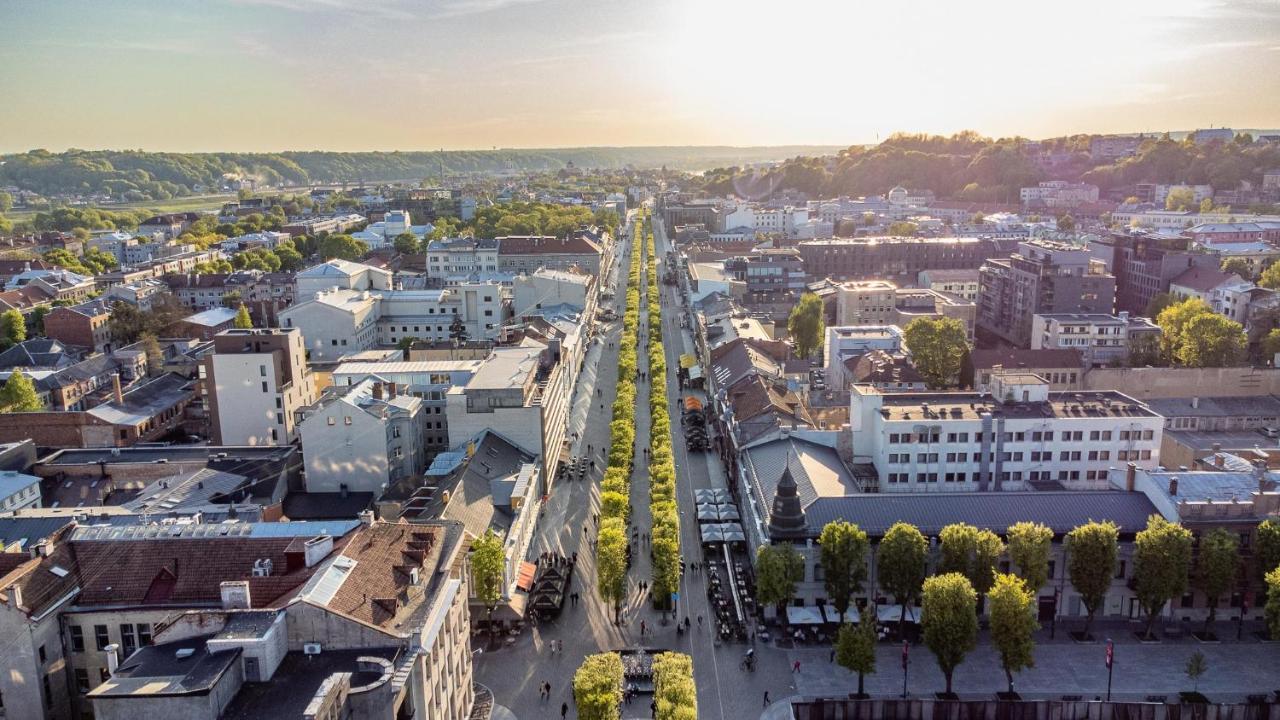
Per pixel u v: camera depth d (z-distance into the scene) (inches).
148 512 6333.7
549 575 6530.5
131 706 3390.7
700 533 7416.3
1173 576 5561.0
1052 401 7564.0
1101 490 6806.1
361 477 7628.0
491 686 5383.9
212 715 3425.2
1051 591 6033.5
